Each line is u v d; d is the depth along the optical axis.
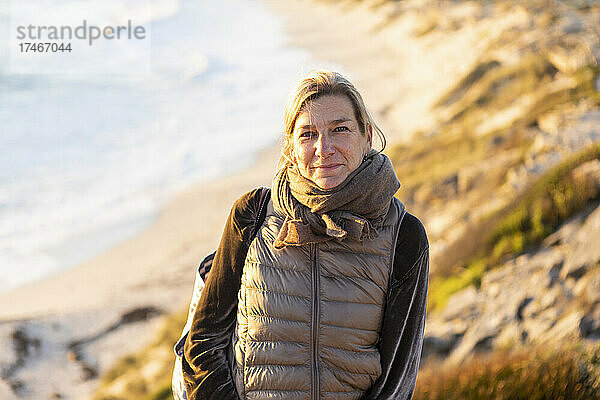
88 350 16.05
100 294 18.73
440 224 17.58
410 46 51.25
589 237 11.87
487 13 49.03
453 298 12.16
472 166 20.30
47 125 39.03
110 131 37.56
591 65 26.53
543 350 6.48
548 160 17.42
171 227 23.33
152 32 66.94
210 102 42.94
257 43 61.81
